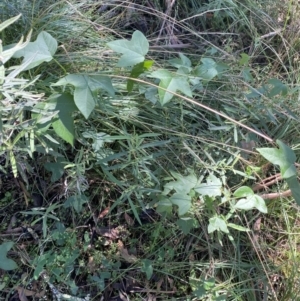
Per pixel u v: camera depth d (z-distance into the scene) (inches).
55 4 56.9
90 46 59.9
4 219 55.2
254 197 51.1
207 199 51.8
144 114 58.5
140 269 57.5
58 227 54.4
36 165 55.4
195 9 71.5
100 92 53.4
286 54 72.2
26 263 54.1
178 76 51.0
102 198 57.6
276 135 64.4
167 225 57.7
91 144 55.1
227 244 59.7
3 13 55.0
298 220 63.1
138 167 55.9
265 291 58.7
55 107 45.8
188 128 60.7
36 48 46.6
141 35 49.9
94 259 56.1
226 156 60.3
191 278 56.7
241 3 71.7
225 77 64.3
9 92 42.4
